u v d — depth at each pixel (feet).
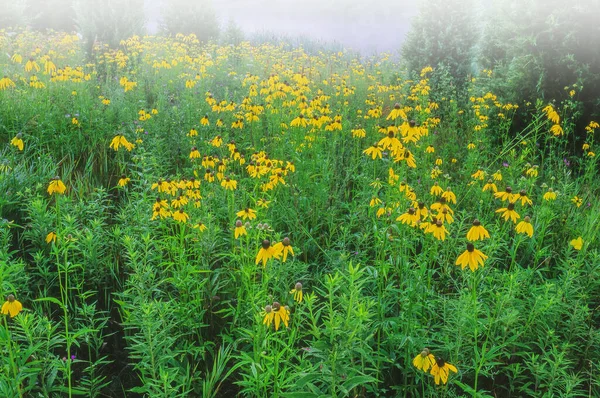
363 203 16.31
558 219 16.55
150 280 11.32
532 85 26.40
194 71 38.63
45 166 17.79
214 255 13.06
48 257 13.20
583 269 13.43
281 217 16.06
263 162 15.96
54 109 23.32
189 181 14.02
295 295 8.55
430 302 11.15
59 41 50.52
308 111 21.58
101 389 10.39
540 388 10.18
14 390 7.89
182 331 11.08
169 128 24.23
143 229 13.10
